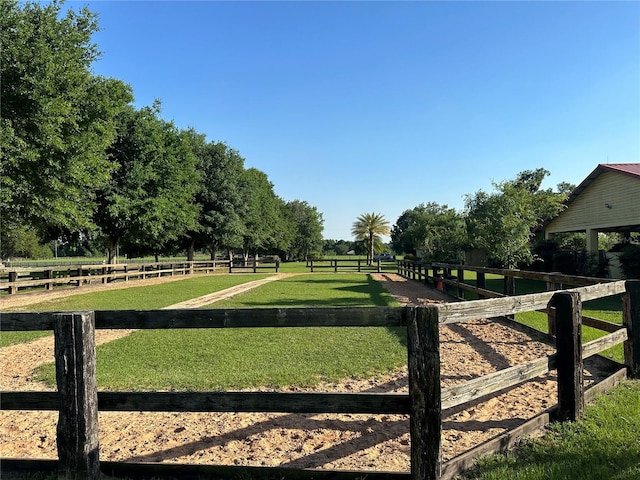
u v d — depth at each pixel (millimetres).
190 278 26312
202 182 35031
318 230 77812
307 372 5516
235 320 2977
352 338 7668
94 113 18172
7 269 15023
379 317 2863
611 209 17609
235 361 6148
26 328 2936
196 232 34812
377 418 4129
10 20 15055
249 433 3803
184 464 2916
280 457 3344
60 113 15016
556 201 20859
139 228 24578
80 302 13430
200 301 13617
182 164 29047
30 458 3205
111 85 19375
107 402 2980
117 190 23750
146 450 3490
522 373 3412
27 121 14672
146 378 5340
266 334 8125
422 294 15180
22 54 14648
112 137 19656
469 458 2967
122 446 3572
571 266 19688
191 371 5664
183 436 3758
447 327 8641
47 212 16125
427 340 2719
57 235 26344
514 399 4516
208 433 3816
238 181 40656
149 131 25922
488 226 18016
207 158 35562
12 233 19297
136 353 6750
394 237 101438
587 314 9508
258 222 44625
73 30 17656
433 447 2691
